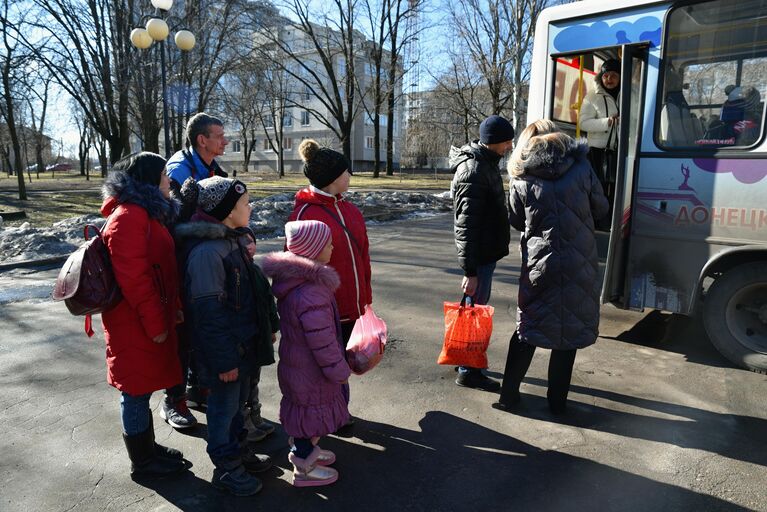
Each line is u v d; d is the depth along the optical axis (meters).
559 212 3.18
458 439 3.23
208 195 2.55
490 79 26.02
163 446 2.98
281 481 2.85
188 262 2.49
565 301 3.23
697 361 4.41
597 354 4.58
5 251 9.14
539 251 3.24
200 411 3.64
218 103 24.86
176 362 2.80
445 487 2.77
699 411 3.54
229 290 2.52
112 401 3.77
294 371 2.65
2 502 2.63
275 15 25.84
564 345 3.27
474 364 3.78
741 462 2.95
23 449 3.13
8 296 6.68
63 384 4.06
